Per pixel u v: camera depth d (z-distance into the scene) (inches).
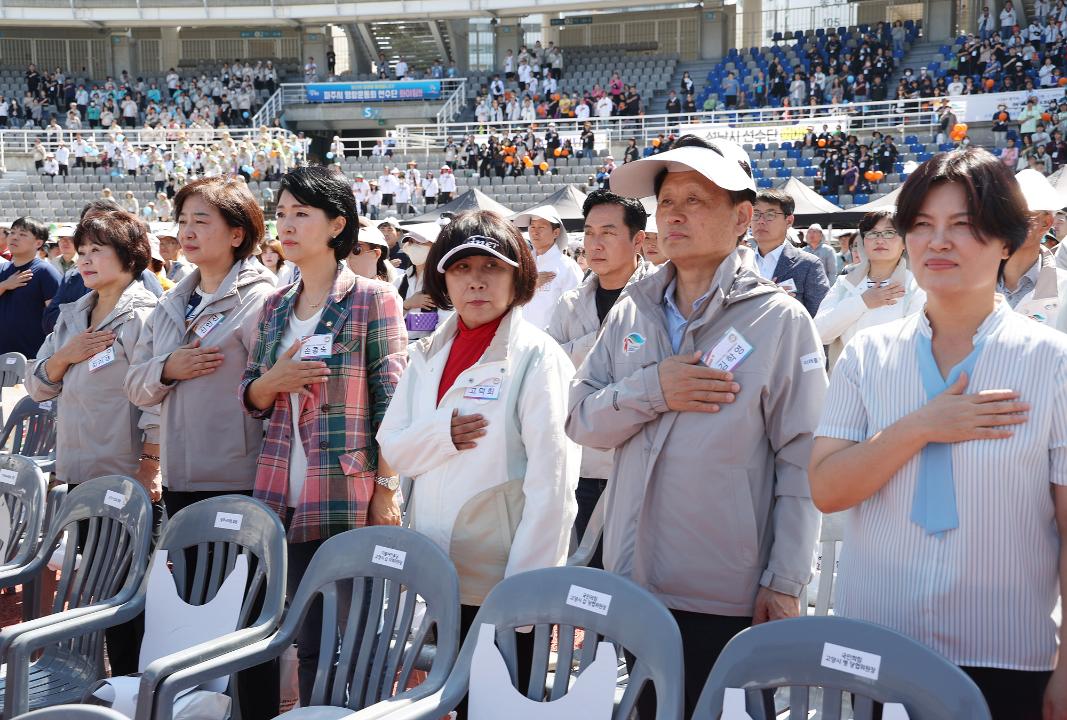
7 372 236.1
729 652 72.1
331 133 1298.0
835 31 1159.6
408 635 96.5
